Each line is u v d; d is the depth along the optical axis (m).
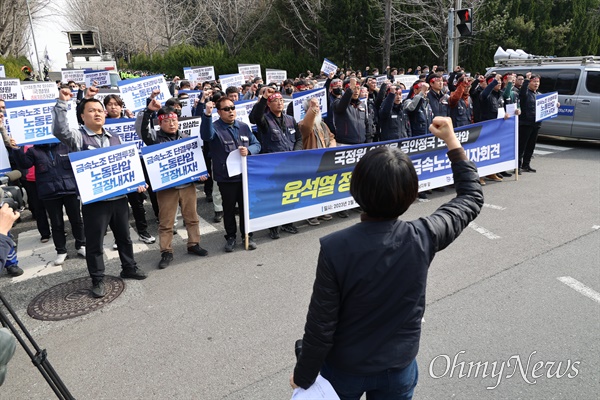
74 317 3.99
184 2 39.94
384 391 1.78
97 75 13.49
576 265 4.59
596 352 3.22
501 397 2.84
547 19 21.11
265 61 28.22
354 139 6.71
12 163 5.29
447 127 1.95
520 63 12.20
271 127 5.78
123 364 3.30
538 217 6.07
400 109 7.17
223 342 3.53
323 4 26.89
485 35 20.97
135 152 4.45
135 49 44.00
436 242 1.71
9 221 2.04
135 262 4.86
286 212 5.73
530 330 3.50
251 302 4.14
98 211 4.25
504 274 4.45
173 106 5.73
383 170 1.58
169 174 4.93
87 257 4.29
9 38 33.97
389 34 20.52
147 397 2.95
